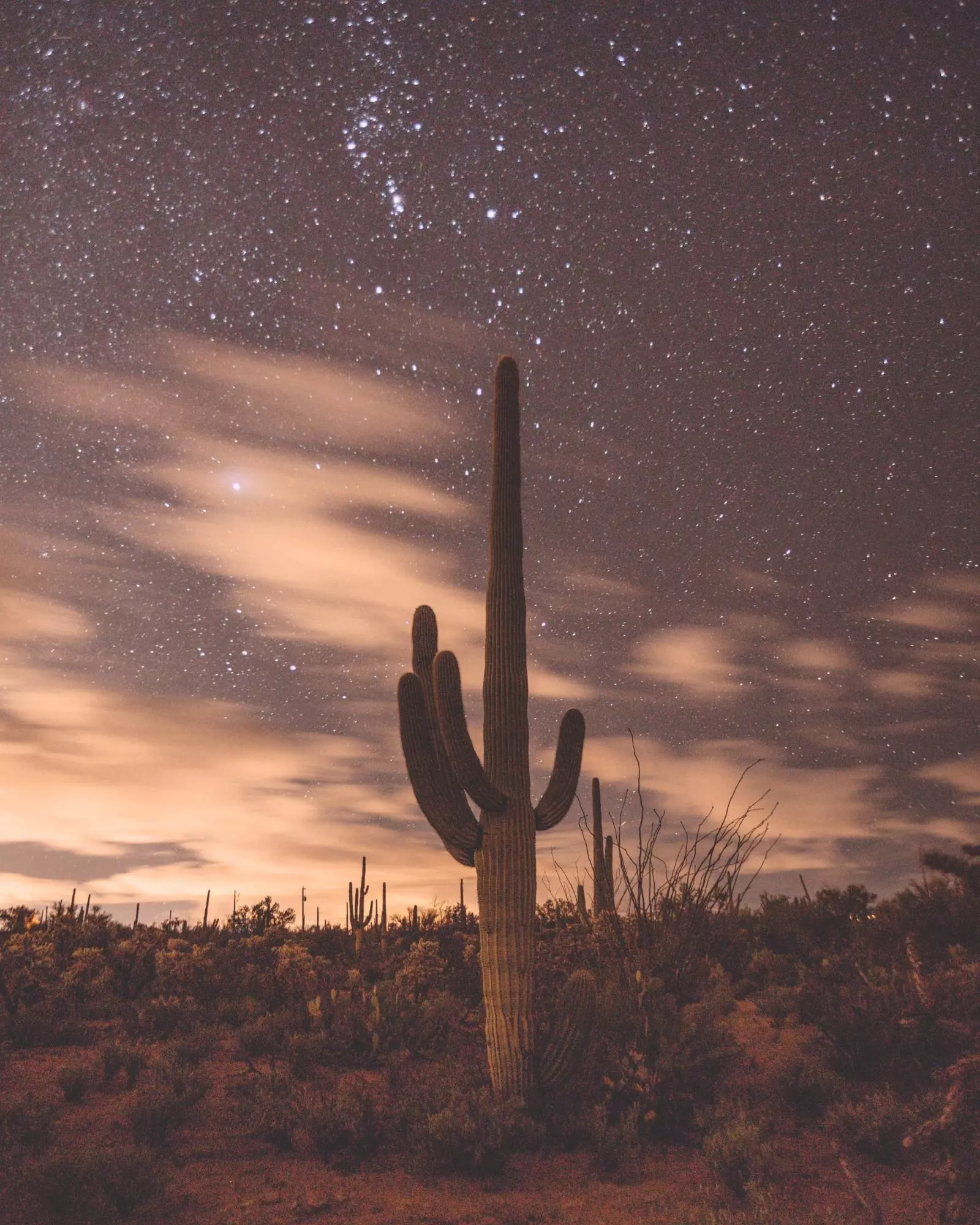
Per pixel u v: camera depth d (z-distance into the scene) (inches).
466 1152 230.2
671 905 371.2
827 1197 206.1
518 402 324.2
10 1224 191.3
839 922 516.4
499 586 305.1
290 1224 196.2
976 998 228.4
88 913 611.5
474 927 607.8
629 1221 196.4
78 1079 297.6
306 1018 387.9
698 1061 272.8
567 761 306.7
